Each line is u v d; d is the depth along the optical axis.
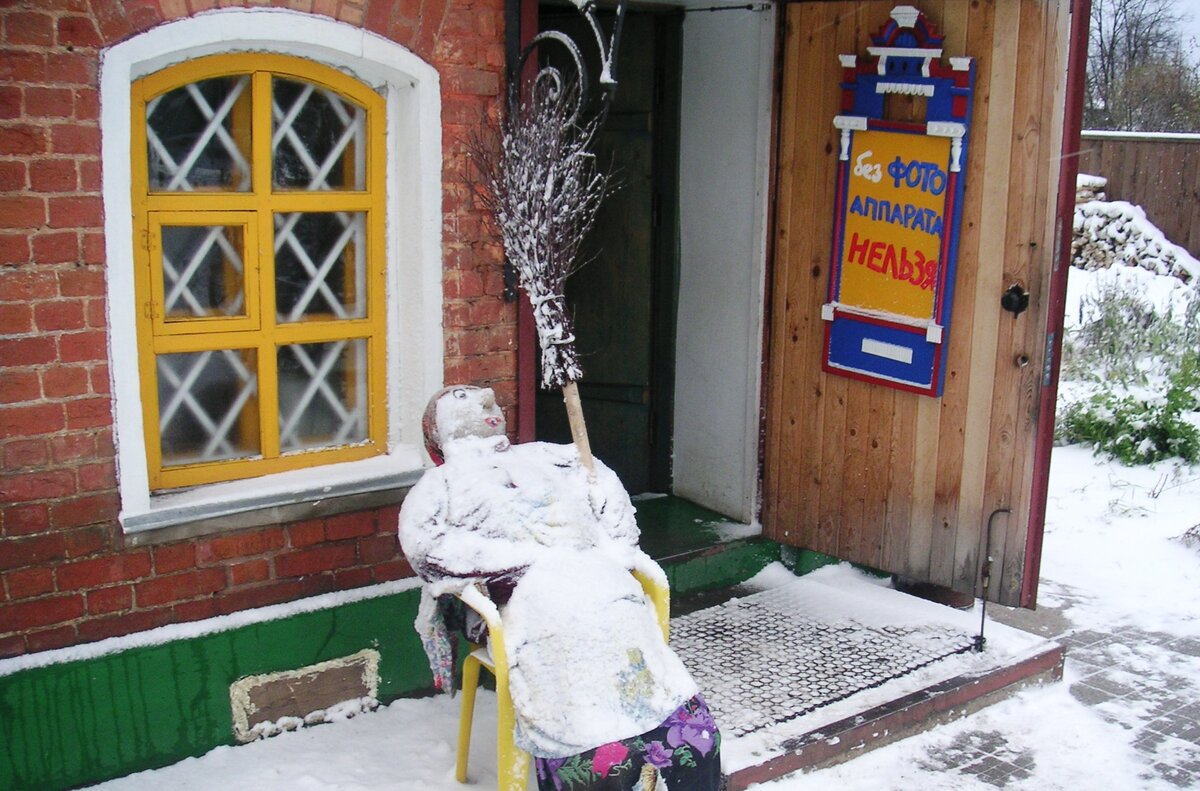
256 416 4.28
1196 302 10.45
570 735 3.21
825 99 5.19
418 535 3.57
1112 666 5.22
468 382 4.55
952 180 4.70
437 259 4.37
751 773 4.04
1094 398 8.41
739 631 5.12
